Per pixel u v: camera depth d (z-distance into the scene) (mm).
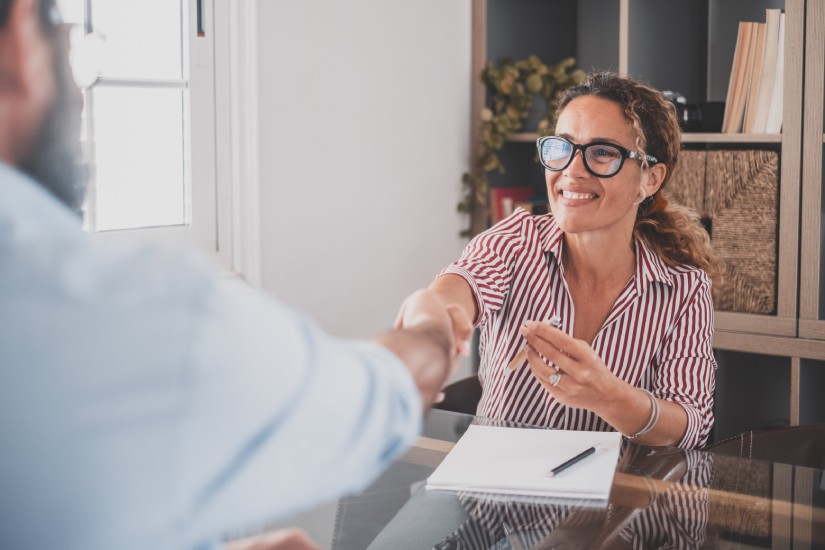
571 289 1728
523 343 1731
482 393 1896
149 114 2289
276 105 2498
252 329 475
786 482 1250
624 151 1571
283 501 507
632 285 1683
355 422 521
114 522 453
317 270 2674
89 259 469
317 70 2609
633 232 1744
